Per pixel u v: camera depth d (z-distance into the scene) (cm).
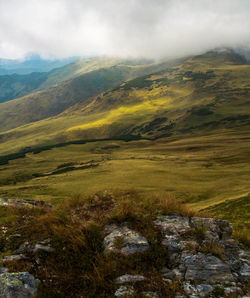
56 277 516
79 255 576
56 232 643
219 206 4688
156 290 484
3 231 698
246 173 9956
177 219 752
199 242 639
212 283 513
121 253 578
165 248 613
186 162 14625
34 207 942
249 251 653
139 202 849
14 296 446
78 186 10906
